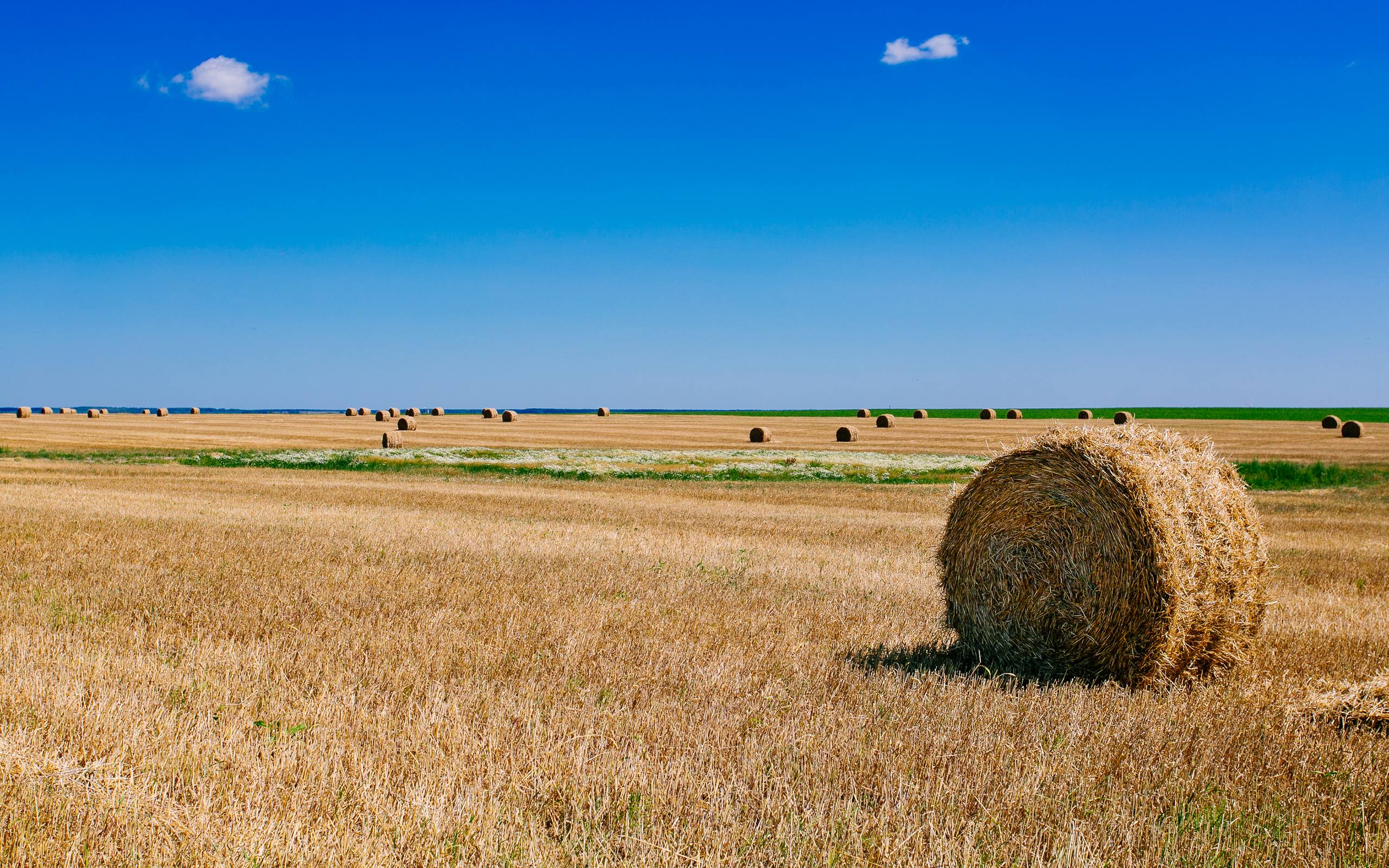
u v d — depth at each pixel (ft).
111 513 60.59
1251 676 27.99
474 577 40.29
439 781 17.52
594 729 20.62
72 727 19.42
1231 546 28.25
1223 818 16.65
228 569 40.57
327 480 98.07
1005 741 20.26
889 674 25.98
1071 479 28.66
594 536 56.13
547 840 15.58
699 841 15.49
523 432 198.29
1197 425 231.50
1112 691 26.08
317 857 14.60
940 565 31.94
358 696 22.89
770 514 72.59
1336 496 92.94
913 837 15.57
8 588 35.40
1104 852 15.38
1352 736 21.53
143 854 14.61
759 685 24.75
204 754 18.35
